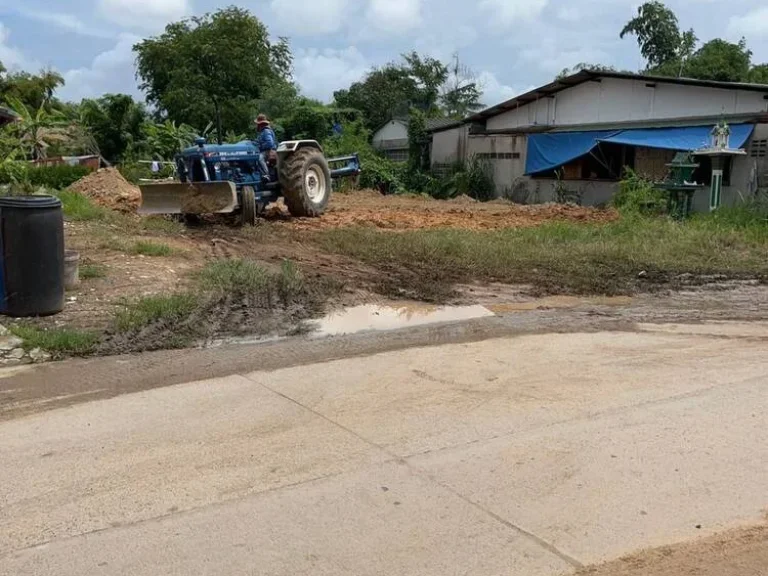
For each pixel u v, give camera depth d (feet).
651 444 15.33
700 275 35.70
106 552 11.32
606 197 74.64
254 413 16.94
